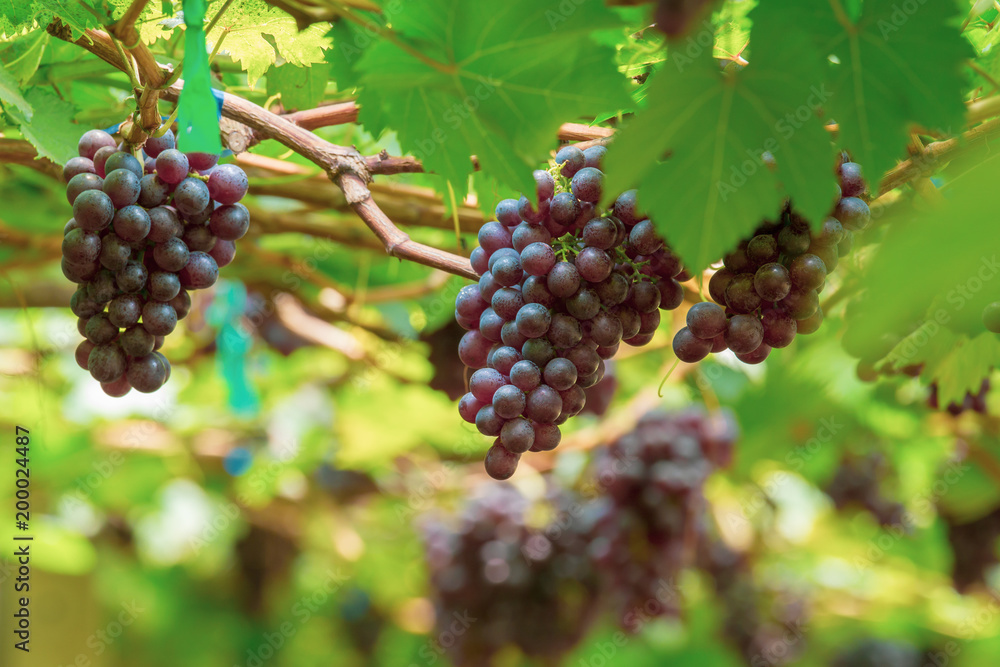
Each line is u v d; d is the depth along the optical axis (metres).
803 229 1.24
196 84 1.24
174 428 2.65
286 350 2.44
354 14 1.23
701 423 2.21
